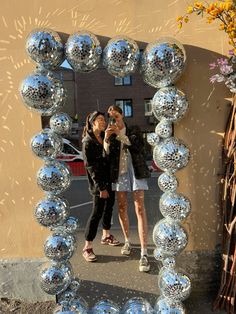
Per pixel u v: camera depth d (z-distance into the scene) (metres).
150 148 3.21
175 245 2.81
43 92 2.65
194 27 2.94
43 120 3.16
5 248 3.35
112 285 3.36
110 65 2.67
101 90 2.91
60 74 2.85
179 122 3.07
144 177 3.26
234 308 3.05
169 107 2.70
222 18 2.73
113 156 3.28
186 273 2.92
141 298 3.06
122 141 3.18
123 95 2.92
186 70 3.00
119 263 3.39
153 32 2.94
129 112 3.00
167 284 2.86
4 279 3.39
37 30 2.67
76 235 3.33
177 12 2.92
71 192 3.46
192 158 3.10
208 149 3.09
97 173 3.28
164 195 2.87
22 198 3.27
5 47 3.08
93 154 3.23
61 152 2.96
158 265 3.33
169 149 2.73
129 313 2.90
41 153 2.84
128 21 2.93
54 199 2.90
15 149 3.21
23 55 3.08
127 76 2.85
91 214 3.35
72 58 2.65
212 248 3.19
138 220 3.34
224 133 3.06
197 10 2.67
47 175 2.82
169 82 2.71
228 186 3.02
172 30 2.94
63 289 2.97
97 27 2.95
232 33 2.58
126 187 3.35
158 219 3.34
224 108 3.04
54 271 2.94
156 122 2.98
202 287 3.22
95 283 3.38
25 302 3.40
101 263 3.40
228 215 3.05
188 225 3.18
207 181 3.12
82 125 3.08
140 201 3.31
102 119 3.06
